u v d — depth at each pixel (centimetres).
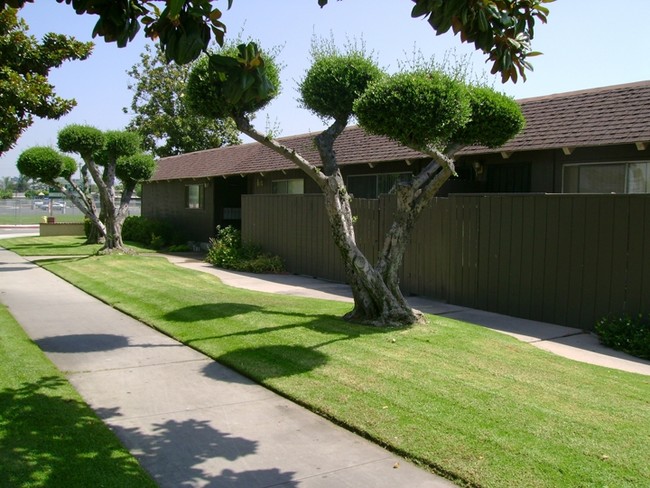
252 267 1500
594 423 463
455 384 549
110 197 1873
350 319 802
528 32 405
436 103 700
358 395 522
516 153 1145
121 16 317
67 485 360
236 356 645
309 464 405
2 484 355
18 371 579
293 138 1880
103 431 446
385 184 1423
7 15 789
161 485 374
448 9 335
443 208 1057
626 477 376
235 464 404
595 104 1085
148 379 582
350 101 881
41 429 440
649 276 780
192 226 2286
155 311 901
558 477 376
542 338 802
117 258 1698
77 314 909
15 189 10850
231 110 756
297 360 624
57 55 874
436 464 397
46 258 1722
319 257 1384
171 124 3741
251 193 1966
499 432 443
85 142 1792
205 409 504
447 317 910
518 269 936
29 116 855
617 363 686
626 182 984
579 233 855
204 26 332
